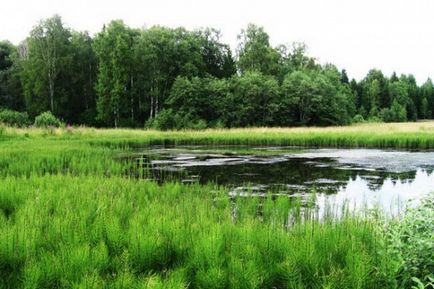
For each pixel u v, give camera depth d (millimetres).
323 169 17938
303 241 5977
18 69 67375
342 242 6031
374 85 102688
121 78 59156
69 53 63625
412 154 24891
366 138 31281
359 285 4879
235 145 32781
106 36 60594
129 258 5547
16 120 37781
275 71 75438
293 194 12195
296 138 32562
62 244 5703
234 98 60750
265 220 8539
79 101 66812
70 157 17438
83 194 8875
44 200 8164
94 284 4668
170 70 62719
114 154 21984
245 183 14234
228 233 6559
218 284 5043
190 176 15711
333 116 66188
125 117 63500
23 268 5137
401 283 5102
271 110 61062
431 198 6023
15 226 6180
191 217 7504
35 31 61531
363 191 12750
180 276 5098
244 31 77250
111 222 6465
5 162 15039
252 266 5285
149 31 63781
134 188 10406
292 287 5051
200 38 73062
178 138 33500
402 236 5488
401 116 97188
